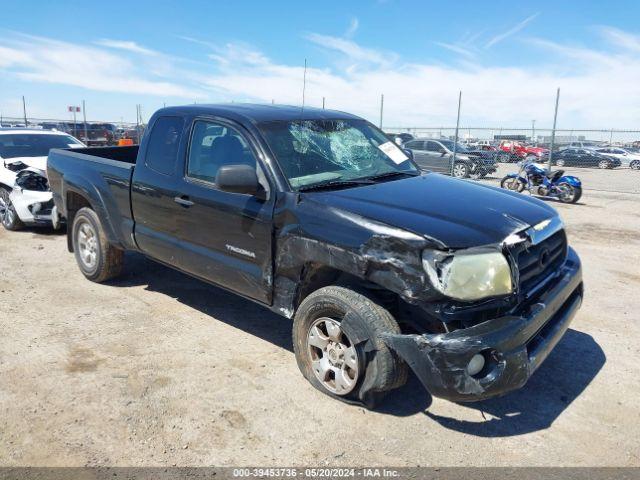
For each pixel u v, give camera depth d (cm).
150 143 475
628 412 344
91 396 349
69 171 569
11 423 318
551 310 328
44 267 637
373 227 314
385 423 328
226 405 343
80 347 421
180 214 437
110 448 298
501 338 287
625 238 887
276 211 363
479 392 285
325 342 350
